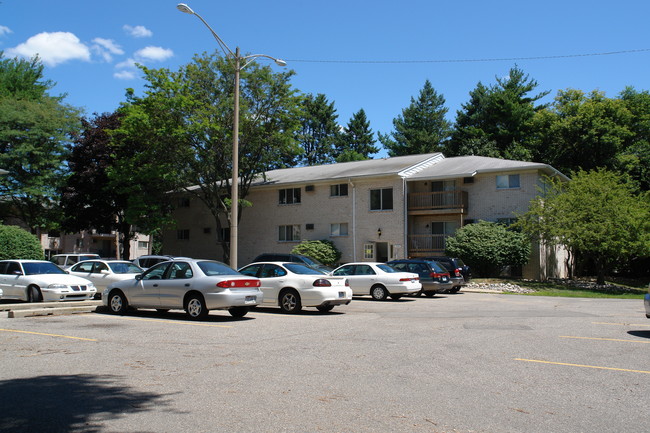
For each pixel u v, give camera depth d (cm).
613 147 4478
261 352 891
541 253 3162
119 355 857
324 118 7419
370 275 2005
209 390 649
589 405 598
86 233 6469
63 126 3866
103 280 1870
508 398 624
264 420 538
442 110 6812
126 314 1425
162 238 4581
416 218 3481
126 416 547
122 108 3434
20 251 2703
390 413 565
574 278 3631
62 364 789
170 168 3512
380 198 3450
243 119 3369
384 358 848
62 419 536
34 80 4653
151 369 759
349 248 3538
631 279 3856
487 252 2930
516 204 3162
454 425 528
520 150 5019
